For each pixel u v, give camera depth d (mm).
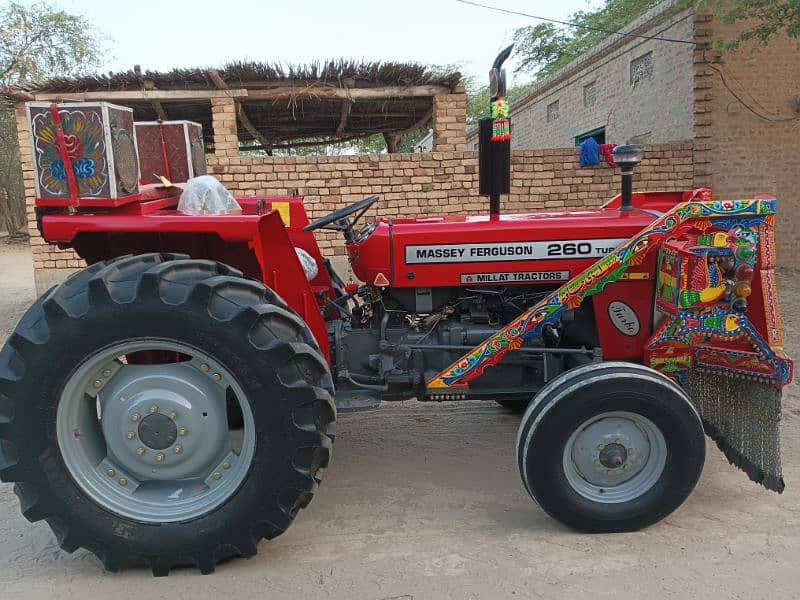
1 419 2398
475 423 4121
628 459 2732
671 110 9391
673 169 8727
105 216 2586
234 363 2404
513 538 2732
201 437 2561
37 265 8031
